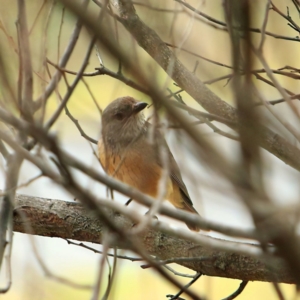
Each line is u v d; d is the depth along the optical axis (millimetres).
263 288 11781
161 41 7809
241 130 4254
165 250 7715
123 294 12320
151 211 4570
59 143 4473
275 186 4777
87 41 8203
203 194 4371
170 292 11336
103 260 4547
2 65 5055
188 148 4238
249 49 4434
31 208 8102
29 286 7086
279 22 9016
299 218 3898
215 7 8797
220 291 11891
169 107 4230
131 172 10781
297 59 9539
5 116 4430
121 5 8023
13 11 7113
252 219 3951
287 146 7191
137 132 10742
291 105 5699
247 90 4406
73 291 12156
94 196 4699
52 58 9008
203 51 7430
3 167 5836
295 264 3801
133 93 12664
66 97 6152
